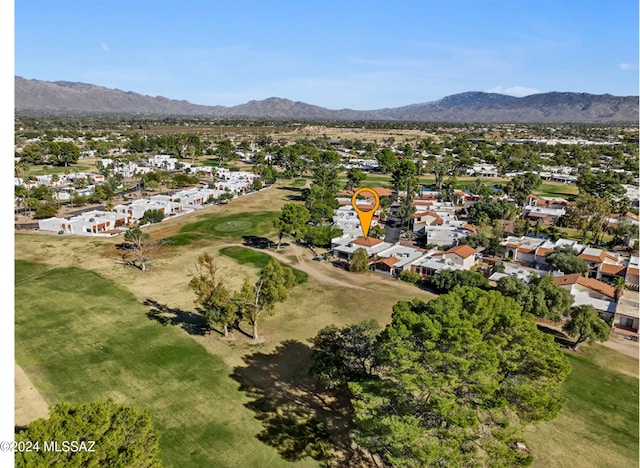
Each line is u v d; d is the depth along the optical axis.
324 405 44.12
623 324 64.50
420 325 33.88
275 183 180.88
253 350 54.41
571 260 81.44
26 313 60.97
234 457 36.62
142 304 65.75
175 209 129.75
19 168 154.62
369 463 36.53
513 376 34.38
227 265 84.31
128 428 27.06
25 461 21.73
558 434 40.78
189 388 45.91
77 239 98.25
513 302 38.28
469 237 98.00
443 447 27.55
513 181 156.50
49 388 44.81
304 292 72.94
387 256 89.56
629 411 45.03
